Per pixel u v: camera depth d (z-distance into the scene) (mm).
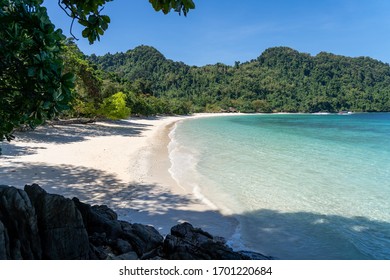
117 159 18078
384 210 10523
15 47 3074
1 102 3705
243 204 10906
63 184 12086
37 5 3273
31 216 4285
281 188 13180
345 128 56281
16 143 21031
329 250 7512
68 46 33625
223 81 191000
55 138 25656
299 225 9109
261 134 41250
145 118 77562
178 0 3361
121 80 89938
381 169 17766
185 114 124188
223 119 96688
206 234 6664
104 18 3852
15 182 11805
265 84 194750
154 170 15797
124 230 6262
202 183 13633
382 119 100188
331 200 11586
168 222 9023
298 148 26609
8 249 3959
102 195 11117
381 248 7680
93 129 36938
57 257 4531
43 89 3314
